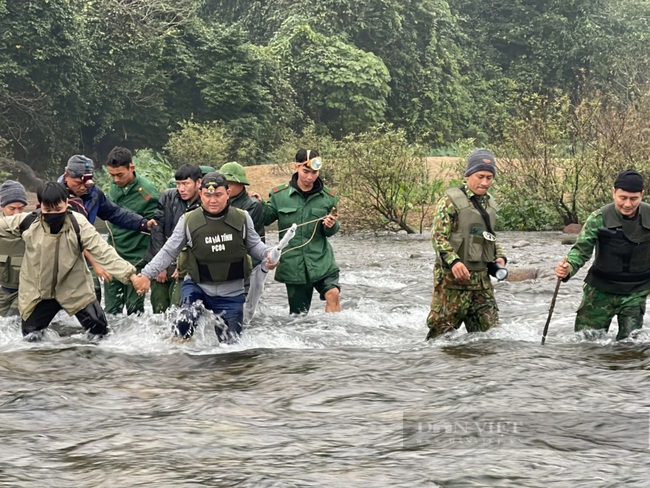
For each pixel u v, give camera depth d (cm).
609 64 5938
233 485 349
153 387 535
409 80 5653
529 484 350
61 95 3812
